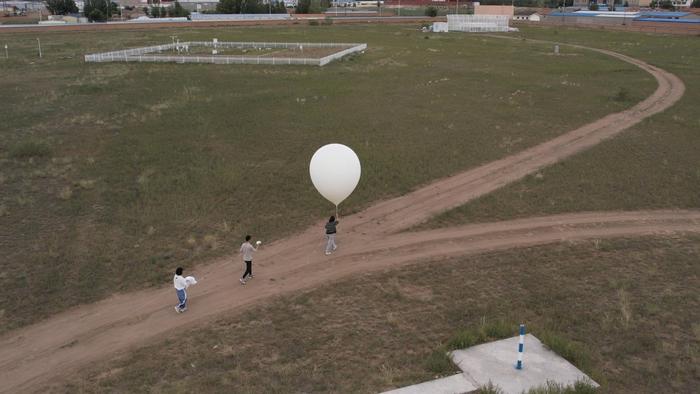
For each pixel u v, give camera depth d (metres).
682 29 96.75
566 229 18.88
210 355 12.16
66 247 17.30
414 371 11.38
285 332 13.00
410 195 21.86
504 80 47.94
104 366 11.94
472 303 14.22
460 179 23.53
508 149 27.56
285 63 56.22
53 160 25.45
